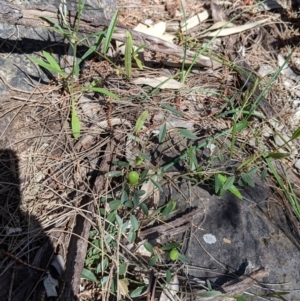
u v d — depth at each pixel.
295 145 0.47
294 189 0.43
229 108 0.48
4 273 0.35
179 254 0.35
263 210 0.41
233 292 0.35
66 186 0.40
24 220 0.38
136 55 0.47
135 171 0.39
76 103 0.45
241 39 0.56
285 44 0.58
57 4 0.47
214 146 0.44
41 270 0.35
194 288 0.35
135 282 0.35
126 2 0.58
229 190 0.40
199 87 0.50
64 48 0.48
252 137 0.44
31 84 0.45
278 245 0.39
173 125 0.45
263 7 0.61
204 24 0.58
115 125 0.44
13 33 0.45
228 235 0.39
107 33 0.43
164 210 0.38
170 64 0.51
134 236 0.36
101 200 0.38
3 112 0.42
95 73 0.48
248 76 0.48
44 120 0.43
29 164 0.40
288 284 0.37
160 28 0.55
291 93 0.52
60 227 0.37
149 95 0.46
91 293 0.35
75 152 0.42
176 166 0.42
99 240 0.36
